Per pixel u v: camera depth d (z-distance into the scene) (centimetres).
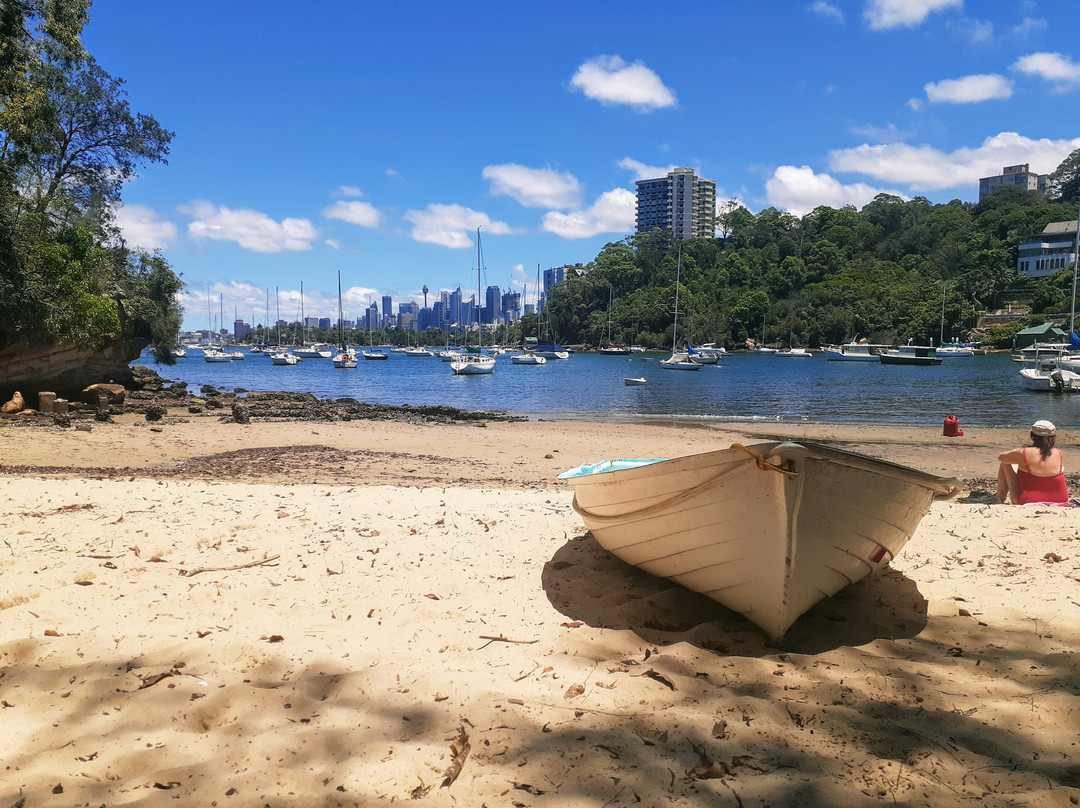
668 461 410
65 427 1906
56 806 253
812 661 389
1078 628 422
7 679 349
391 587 498
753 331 14650
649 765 283
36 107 2273
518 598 479
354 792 262
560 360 10475
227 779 270
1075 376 3891
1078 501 819
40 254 2247
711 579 432
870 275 15125
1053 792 269
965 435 2200
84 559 546
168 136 2983
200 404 2812
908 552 578
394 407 2900
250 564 546
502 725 312
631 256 18950
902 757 294
